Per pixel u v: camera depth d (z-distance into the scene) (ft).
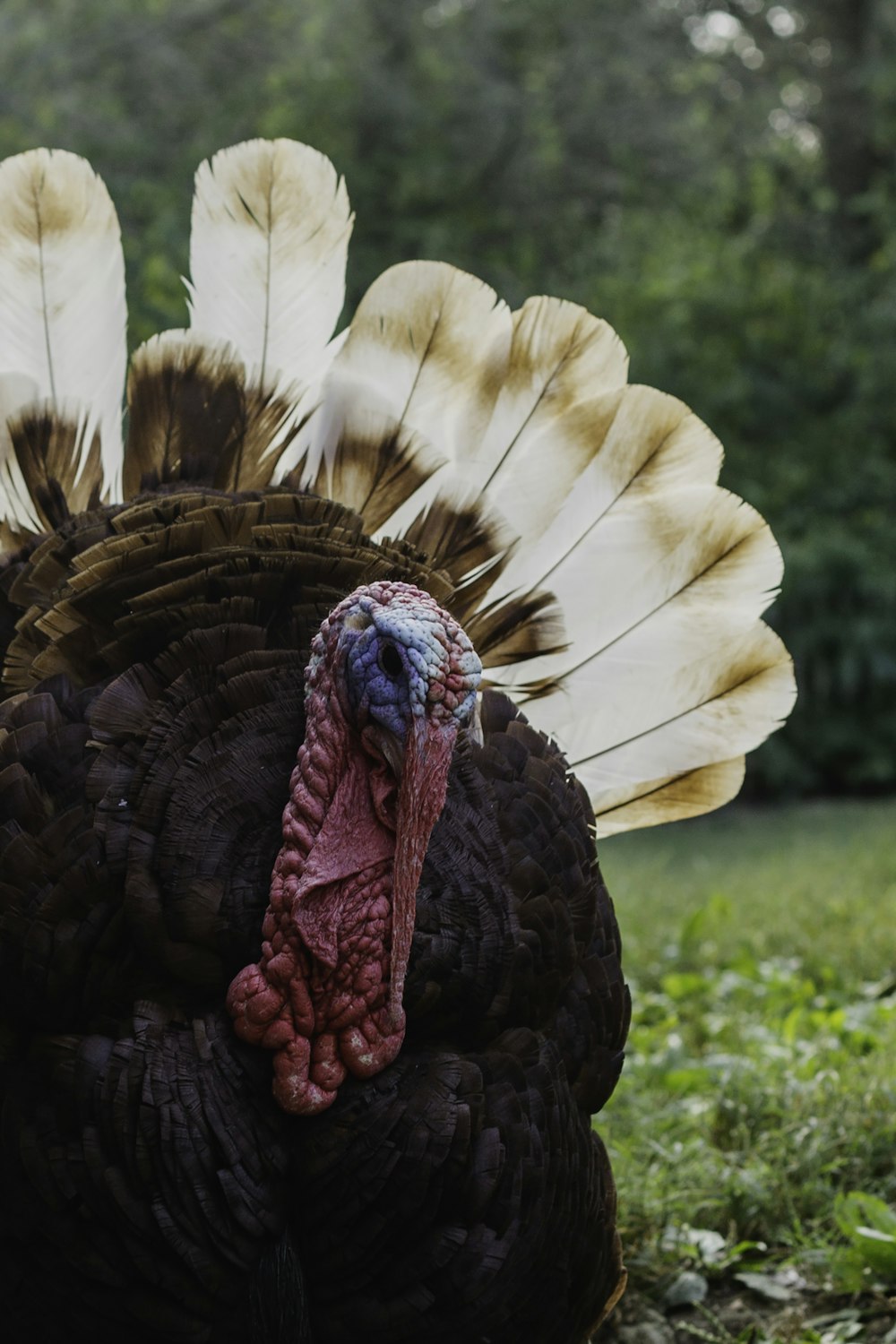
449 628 9.66
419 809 9.50
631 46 60.70
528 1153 9.96
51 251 13.41
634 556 13.41
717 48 66.28
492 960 10.06
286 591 10.64
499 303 13.39
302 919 9.53
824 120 63.26
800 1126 15.43
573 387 13.43
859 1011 18.97
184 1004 9.77
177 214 44.86
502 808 10.77
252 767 9.92
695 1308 13.78
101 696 10.13
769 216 58.70
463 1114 9.70
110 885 9.70
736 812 49.01
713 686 13.52
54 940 9.64
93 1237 9.50
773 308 53.93
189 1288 9.56
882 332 53.78
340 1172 9.66
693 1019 19.63
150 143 48.85
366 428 13.12
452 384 13.33
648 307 53.88
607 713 13.55
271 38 56.44
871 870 29.19
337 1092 9.70
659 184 60.75
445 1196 9.70
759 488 52.03
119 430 13.52
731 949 22.95
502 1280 9.86
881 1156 15.24
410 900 9.53
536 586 13.28
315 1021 9.60
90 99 47.91
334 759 9.78
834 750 51.01
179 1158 9.39
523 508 13.29
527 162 57.82
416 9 57.47
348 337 13.33
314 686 9.95
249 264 13.53
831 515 52.95
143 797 9.75
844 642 50.24
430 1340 9.86
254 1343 9.75
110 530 11.23
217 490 12.35
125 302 13.67
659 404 13.34
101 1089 9.44
